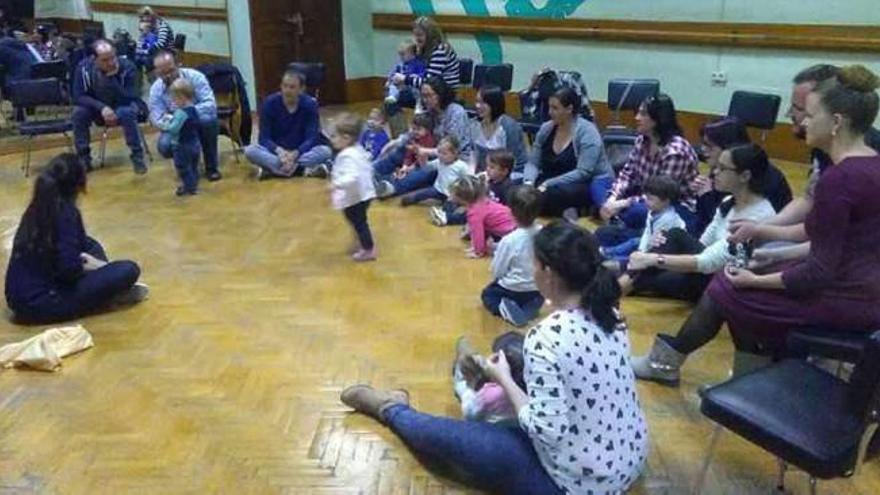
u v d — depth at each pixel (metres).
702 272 3.08
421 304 3.57
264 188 5.62
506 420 2.26
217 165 6.02
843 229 2.08
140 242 4.47
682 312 3.46
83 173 3.43
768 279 2.33
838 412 1.86
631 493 2.23
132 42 7.99
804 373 2.04
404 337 3.25
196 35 8.59
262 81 8.47
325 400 2.77
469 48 8.45
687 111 6.92
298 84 5.80
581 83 5.98
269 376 2.95
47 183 3.30
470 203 4.18
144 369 3.02
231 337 3.28
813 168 2.76
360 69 9.38
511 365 2.34
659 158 4.04
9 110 6.95
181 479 2.33
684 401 2.72
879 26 5.63
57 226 3.32
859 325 2.16
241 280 3.90
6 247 4.42
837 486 2.24
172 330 3.35
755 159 2.81
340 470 2.37
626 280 3.46
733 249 2.72
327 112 8.71
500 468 1.99
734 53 6.48
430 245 4.36
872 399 1.70
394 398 2.61
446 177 4.91
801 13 6.00
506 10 8.01
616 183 4.35
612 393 1.78
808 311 2.22
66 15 8.44
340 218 4.87
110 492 2.28
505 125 5.08
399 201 5.21
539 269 1.82
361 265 4.08
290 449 2.48
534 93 5.93
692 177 3.96
